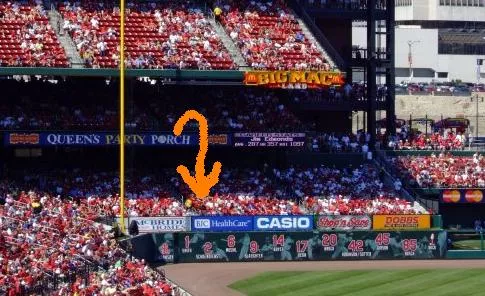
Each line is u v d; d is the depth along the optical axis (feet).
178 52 302.66
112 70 289.12
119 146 297.33
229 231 280.31
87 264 229.66
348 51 341.21
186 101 314.14
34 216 257.34
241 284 249.75
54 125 292.20
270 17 326.03
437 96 464.24
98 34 302.04
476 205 321.73
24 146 291.79
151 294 213.66
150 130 296.10
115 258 237.45
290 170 312.09
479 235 307.99
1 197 275.59
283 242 279.69
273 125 310.86
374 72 333.01
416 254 285.64
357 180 312.71
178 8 319.68
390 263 279.49
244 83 297.94
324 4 335.88
